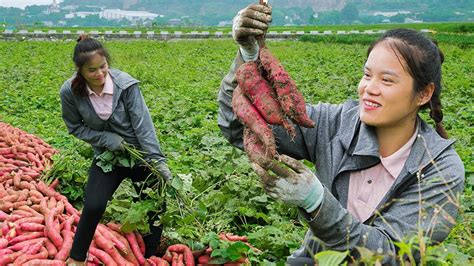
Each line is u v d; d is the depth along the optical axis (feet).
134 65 81.10
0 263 15.87
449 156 11.41
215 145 32.14
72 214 18.76
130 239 17.30
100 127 16.43
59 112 43.98
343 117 12.16
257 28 10.96
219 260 17.20
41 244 16.60
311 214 10.67
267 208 21.79
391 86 10.91
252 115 10.97
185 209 18.11
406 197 11.37
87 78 15.76
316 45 122.83
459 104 46.42
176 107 44.86
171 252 17.51
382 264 10.81
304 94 53.36
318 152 12.27
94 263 16.53
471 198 21.57
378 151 11.49
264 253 17.89
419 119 11.89
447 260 12.88
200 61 88.84
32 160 24.68
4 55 94.63
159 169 16.87
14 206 18.83
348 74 69.87
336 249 10.99
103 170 16.25
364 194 11.70
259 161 10.59
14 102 49.26
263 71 11.38
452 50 96.94
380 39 11.21
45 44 117.19
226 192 22.61
